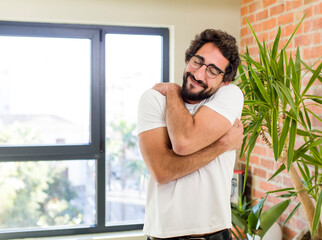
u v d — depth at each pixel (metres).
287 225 2.85
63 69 3.29
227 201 1.61
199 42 1.57
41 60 3.25
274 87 1.96
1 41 3.18
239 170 3.32
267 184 3.04
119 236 3.29
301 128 2.62
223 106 1.53
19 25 3.16
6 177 3.24
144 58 3.43
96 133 3.34
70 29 3.24
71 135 3.33
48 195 3.32
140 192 3.48
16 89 3.22
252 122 2.17
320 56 2.44
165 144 1.57
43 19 3.09
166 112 1.54
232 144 1.56
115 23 3.23
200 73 1.54
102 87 3.35
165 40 3.40
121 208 3.46
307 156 2.08
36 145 3.24
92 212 3.41
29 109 3.25
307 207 2.17
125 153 3.45
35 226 3.31
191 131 1.48
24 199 3.28
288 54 2.76
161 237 1.56
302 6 2.60
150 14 3.26
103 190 3.38
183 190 1.55
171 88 1.60
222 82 1.61
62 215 3.35
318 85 2.45
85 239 3.22
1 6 3.02
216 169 1.57
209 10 3.37
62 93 3.30
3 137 3.22
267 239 2.70
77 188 3.37
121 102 3.42
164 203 1.55
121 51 3.39
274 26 2.92
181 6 3.31
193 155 1.52
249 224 2.33
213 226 1.56
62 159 3.29
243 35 3.38
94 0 3.15
